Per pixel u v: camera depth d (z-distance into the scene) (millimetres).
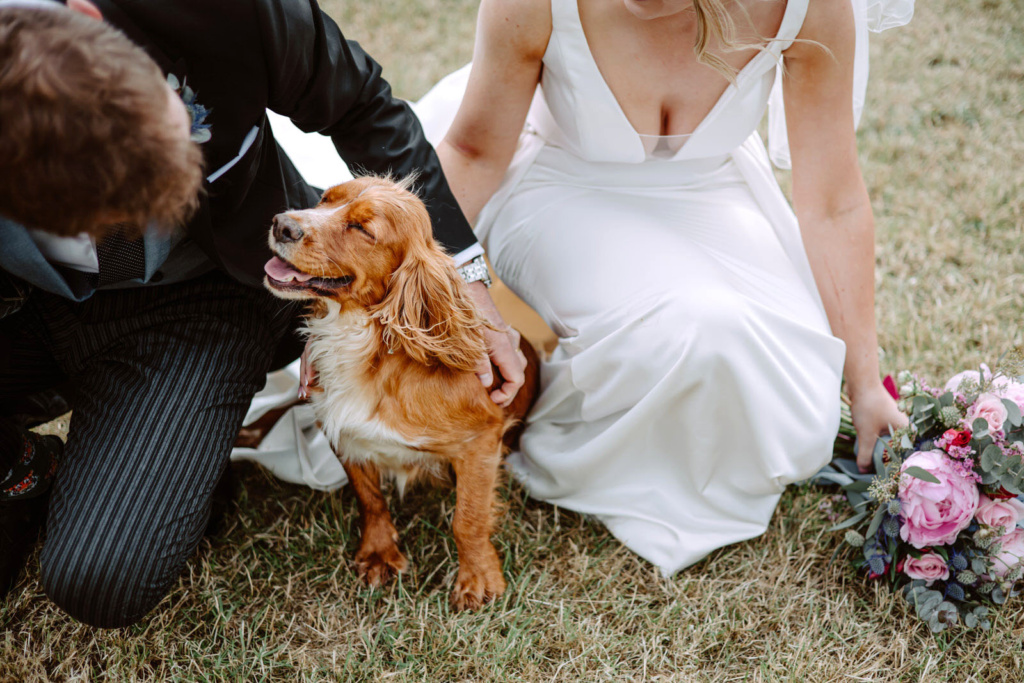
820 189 2314
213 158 1696
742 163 2521
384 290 1923
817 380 2217
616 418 2322
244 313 2041
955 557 2115
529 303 2498
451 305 1904
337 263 1826
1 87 1101
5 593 2131
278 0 1610
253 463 2609
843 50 2088
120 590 1768
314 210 1845
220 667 2008
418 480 2580
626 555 2344
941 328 2955
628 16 2008
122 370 1954
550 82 2250
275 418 2658
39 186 1170
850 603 2225
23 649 2029
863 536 2340
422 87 4223
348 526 2406
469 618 2139
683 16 2012
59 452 2180
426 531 2441
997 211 3500
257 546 2352
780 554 2336
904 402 2438
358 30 4719
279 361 2396
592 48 2094
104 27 1199
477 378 2053
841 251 2338
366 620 2164
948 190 3645
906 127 4047
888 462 2260
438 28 4789
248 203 1893
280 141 2914
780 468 2203
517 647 2061
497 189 2541
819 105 2195
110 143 1141
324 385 2088
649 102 2211
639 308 2141
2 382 1938
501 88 2201
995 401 2096
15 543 2143
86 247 1619
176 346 1953
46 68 1099
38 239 1580
